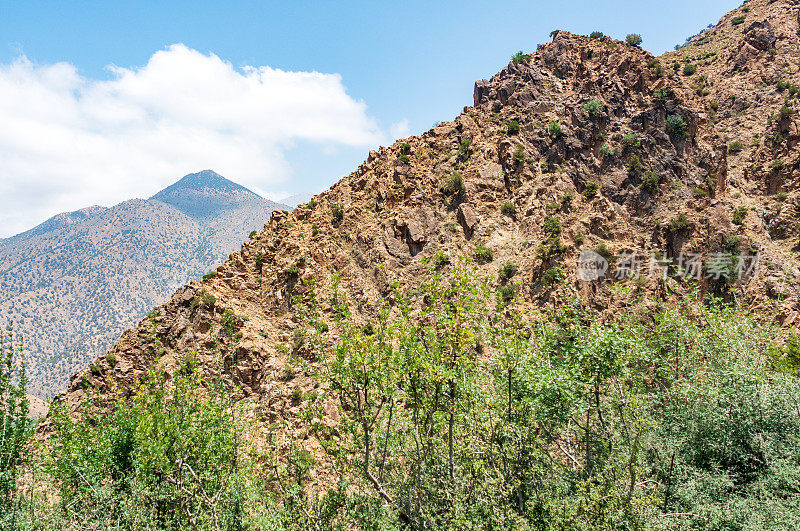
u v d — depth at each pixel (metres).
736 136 99.62
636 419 20.42
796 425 21.23
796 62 110.44
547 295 58.78
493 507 19.33
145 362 54.03
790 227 73.56
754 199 79.94
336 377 19.78
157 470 23.02
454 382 19.53
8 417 23.17
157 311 58.78
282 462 25.66
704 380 25.16
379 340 19.31
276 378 48.69
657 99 77.94
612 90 81.06
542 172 74.44
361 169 78.12
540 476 21.20
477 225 68.38
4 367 23.55
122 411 26.52
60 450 25.30
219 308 57.41
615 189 71.94
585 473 21.33
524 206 70.50
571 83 85.44
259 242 68.12
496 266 64.25
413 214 69.75
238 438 25.62
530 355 21.41
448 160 77.81
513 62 91.12
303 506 22.80
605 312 56.94
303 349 49.78
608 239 66.50
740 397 22.48
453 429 21.88
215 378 29.44
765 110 102.69
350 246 67.62
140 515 21.36
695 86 116.38
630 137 74.81
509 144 76.25
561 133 76.56
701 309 31.16
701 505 18.61
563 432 23.19
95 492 22.27
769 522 17.30
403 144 80.62
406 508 20.77
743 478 20.95
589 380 20.80
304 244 66.19
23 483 23.98
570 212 68.00
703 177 72.81
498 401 22.30
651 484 20.17
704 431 22.38
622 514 17.77
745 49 117.88
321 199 76.62
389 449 22.34
